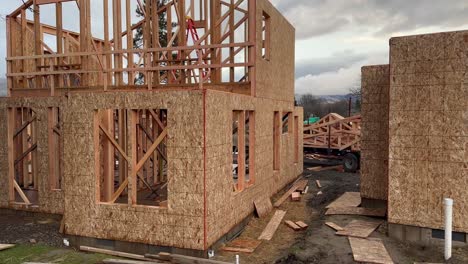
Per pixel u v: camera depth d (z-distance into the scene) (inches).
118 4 367.6
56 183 377.1
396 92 273.3
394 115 275.0
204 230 251.1
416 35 263.9
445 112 259.3
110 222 277.1
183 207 255.4
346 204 380.8
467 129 253.6
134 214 270.1
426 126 265.6
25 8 410.3
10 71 400.5
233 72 360.5
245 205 334.0
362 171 367.6
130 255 269.6
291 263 245.3
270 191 413.4
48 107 359.3
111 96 272.8
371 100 359.9
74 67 408.5
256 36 340.2
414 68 266.7
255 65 341.1
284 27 454.9
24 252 282.8
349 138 647.8
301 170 591.8
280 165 454.3
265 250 281.3
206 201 252.1
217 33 381.7
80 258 269.6
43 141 363.9
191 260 245.6
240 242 295.0
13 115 378.6
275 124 446.3
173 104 255.0
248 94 347.6
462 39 251.1
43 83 405.4
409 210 273.6
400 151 274.7
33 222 356.5
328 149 679.7
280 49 437.7
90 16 386.0
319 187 506.3
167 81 421.4
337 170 663.8
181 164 254.2
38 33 403.5
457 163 257.6
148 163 437.7
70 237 293.7
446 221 241.0
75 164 285.6
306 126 743.7
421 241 271.0
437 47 258.7
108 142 325.7
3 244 297.0
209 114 255.1
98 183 283.4
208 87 356.5
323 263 241.6
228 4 405.1
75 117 283.6
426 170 267.1
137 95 265.1
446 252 241.1
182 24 404.5
